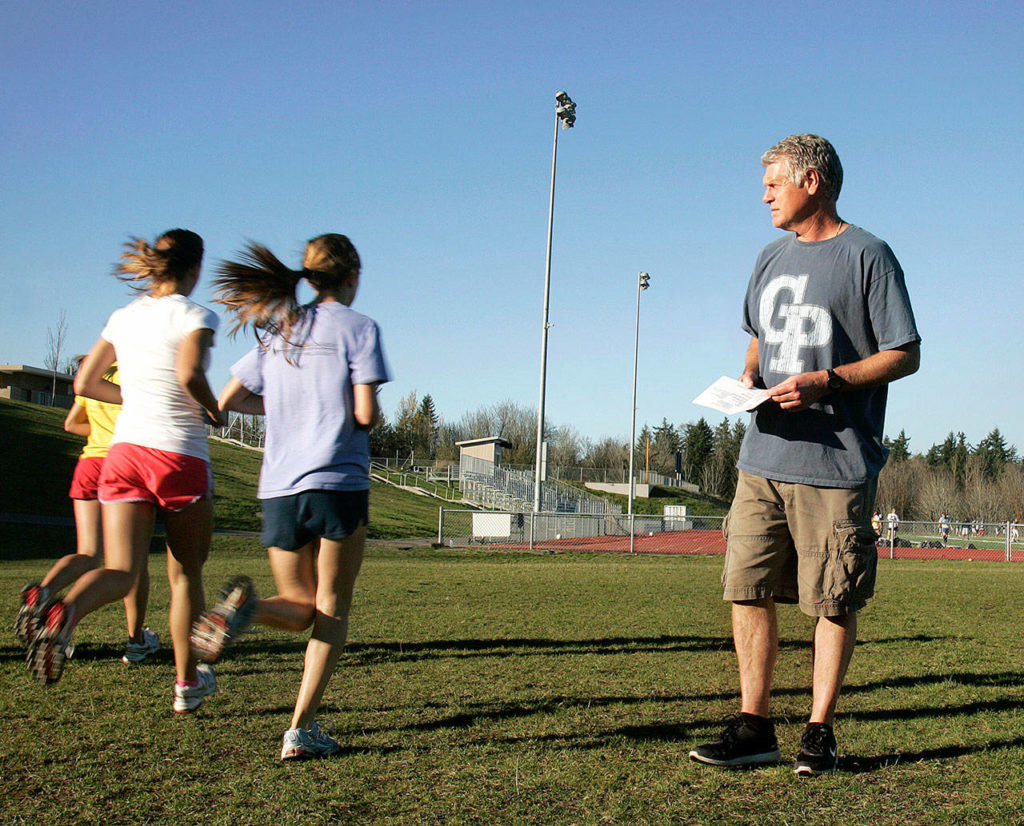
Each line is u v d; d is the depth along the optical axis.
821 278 3.23
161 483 3.33
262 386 3.32
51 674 2.87
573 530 28.86
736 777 2.87
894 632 6.80
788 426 3.20
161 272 3.52
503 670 4.78
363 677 4.54
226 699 3.90
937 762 3.06
